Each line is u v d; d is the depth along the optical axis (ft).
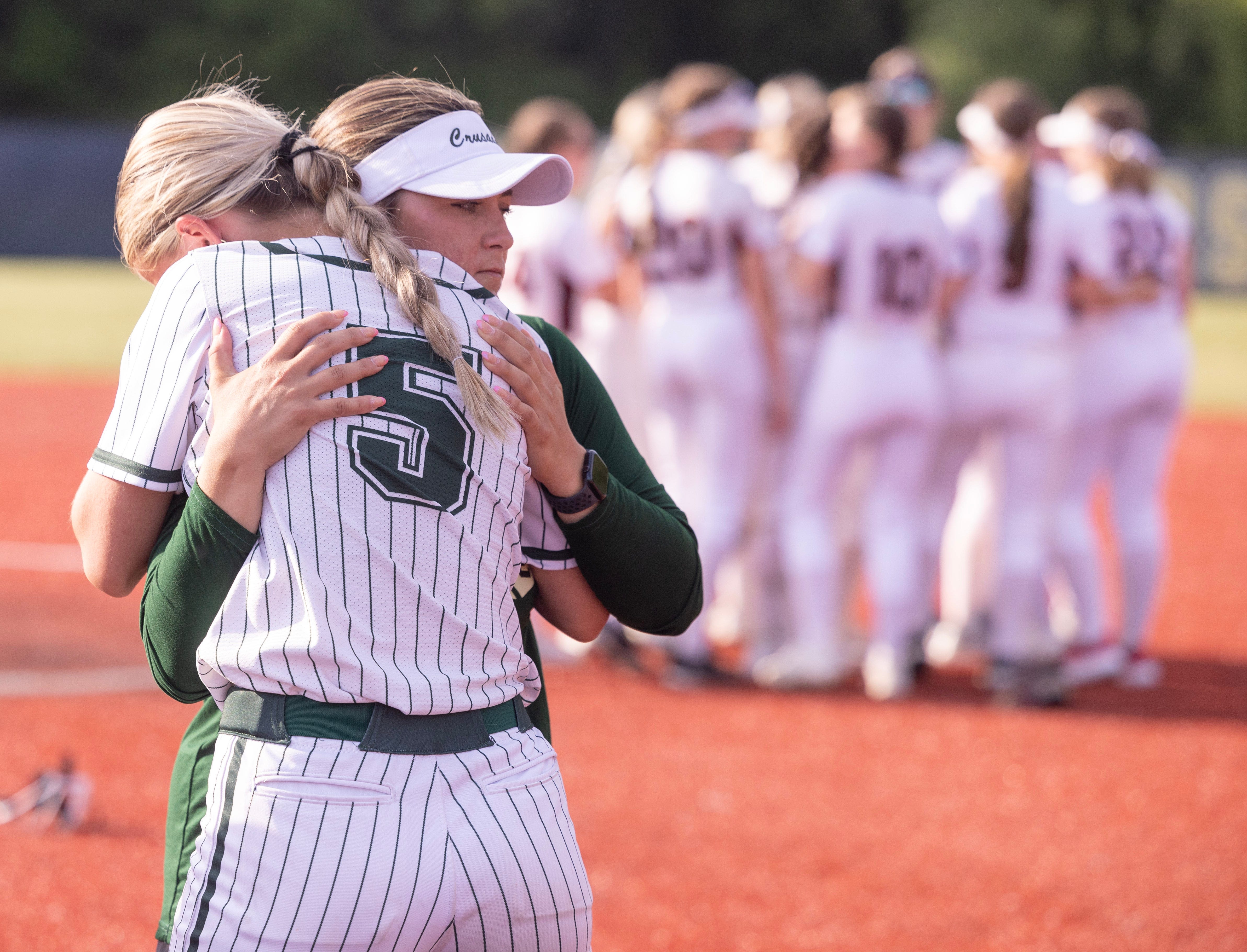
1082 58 416.67
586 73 469.57
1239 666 63.98
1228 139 427.33
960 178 58.65
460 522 16.53
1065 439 57.21
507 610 17.44
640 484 19.85
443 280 17.60
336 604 15.79
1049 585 72.38
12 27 418.10
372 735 15.78
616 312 63.93
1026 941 34.86
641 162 58.80
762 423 58.34
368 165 18.38
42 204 295.48
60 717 50.67
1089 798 45.73
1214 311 261.03
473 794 16.21
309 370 16.11
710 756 49.55
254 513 16.07
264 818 15.66
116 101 422.41
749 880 38.50
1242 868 39.78
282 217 17.92
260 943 15.53
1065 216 55.88
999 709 56.34
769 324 57.00
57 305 225.15
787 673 58.44
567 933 16.99
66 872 37.11
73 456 112.37
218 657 16.12
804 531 58.13
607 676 60.34
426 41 437.99
